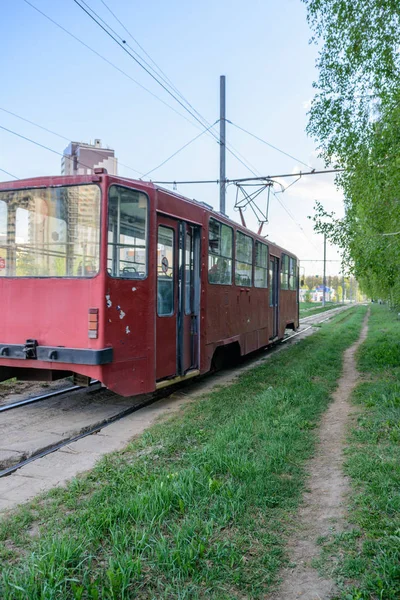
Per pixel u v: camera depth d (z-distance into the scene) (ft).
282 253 55.62
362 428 20.35
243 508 12.86
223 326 33.83
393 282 39.11
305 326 89.86
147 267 23.63
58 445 19.61
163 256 25.36
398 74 27.09
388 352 41.78
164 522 11.99
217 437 18.47
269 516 12.89
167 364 25.75
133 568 9.92
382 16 26.35
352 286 423.64
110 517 11.98
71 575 9.77
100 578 9.69
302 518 12.90
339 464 16.61
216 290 32.24
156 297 24.18
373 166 28.45
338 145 29.53
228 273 35.01
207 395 28.45
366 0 26.32
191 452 17.38
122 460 17.03
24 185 22.59
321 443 19.20
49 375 23.89
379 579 9.60
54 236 22.18
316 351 47.21
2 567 10.30
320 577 10.20
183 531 11.32
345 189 34.24
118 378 22.07
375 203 30.19
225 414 22.98
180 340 27.04
